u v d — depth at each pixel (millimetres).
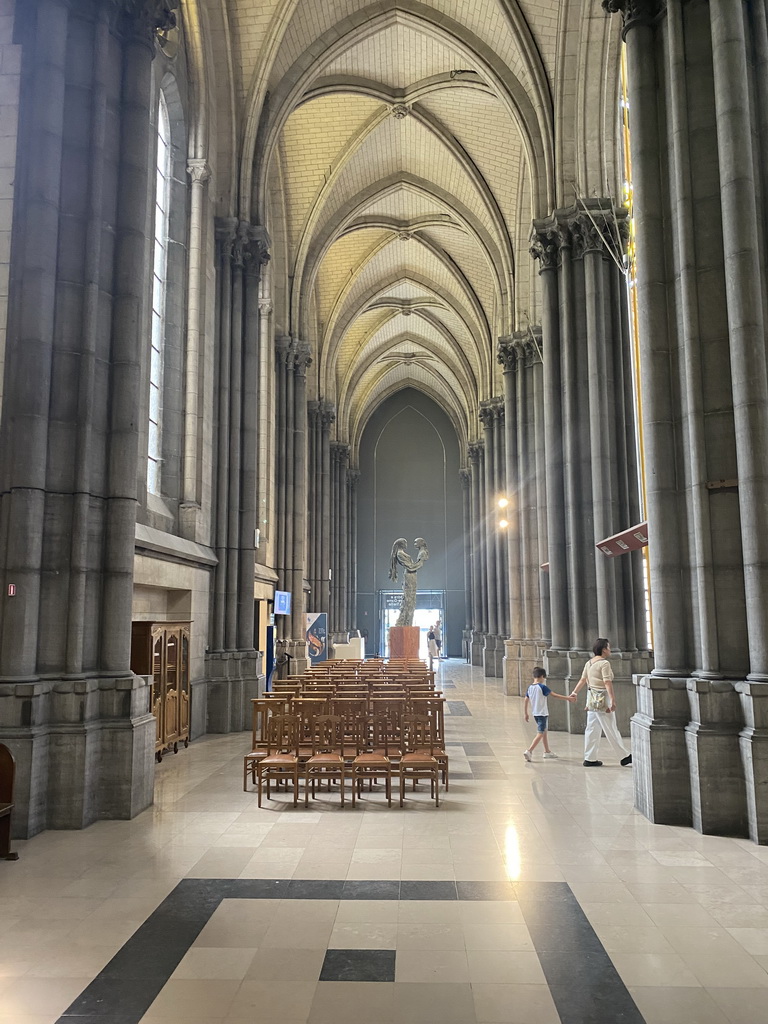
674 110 8125
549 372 15367
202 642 13812
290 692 10188
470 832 7137
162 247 13609
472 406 37031
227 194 15367
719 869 6051
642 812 7875
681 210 8023
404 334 39250
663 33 8570
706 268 7918
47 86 8008
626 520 14203
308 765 8211
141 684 8125
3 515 7586
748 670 7438
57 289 8000
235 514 14945
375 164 24281
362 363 39625
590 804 8289
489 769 10391
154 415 13164
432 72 20203
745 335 7441
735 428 7570
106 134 8461
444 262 29688
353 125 21844
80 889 5578
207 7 14672
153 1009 3848
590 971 4277
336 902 5320
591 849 6598
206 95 14445
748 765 6934
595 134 15109
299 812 7902
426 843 6773
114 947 4578
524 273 22344
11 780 6449
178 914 5094
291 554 23156
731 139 7676
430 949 4555
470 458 37344
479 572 36625
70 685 7496
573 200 15352
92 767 7492
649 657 13906
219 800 8445
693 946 4609
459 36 17156
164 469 13227
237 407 15219
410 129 22922
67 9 8266
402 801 8062
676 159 8094
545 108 15805
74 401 7938
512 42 16484
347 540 42094
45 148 7941
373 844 6734
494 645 28703
